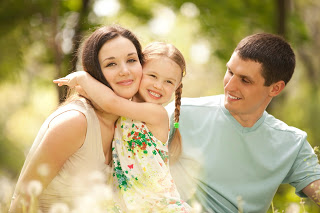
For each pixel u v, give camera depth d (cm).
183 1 784
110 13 734
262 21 771
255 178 286
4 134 1002
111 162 253
